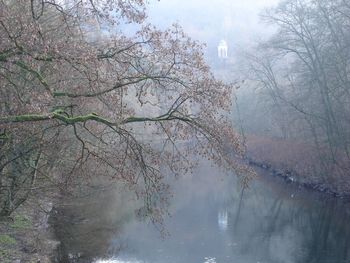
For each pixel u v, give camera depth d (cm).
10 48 1102
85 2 1234
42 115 1095
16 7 1252
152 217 1388
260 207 3212
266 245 2311
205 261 2061
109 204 3069
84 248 2158
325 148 3709
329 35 3506
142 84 1309
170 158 1302
